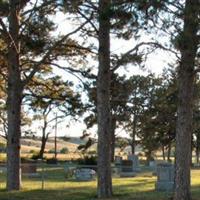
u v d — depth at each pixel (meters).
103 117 23.75
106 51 23.62
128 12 18.78
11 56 27.55
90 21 24.00
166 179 29.92
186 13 17.45
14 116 27.80
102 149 23.80
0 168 51.22
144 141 62.94
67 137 88.31
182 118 19.70
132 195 24.97
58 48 28.25
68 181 39.84
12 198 23.47
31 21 26.67
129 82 30.53
